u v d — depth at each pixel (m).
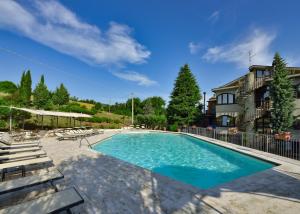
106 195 4.99
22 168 6.13
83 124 33.59
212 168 10.66
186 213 4.11
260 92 21.05
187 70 33.53
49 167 7.58
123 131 29.27
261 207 4.44
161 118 34.53
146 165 11.47
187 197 4.91
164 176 6.55
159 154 14.73
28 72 47.06
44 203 3.23
